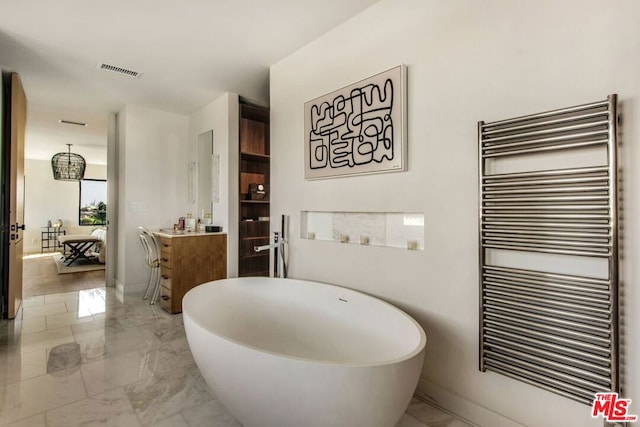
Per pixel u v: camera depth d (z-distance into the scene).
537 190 1.53
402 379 1.37
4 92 3.28
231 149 3.90
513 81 1.62
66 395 1.96
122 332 2.97
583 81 1.42
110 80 3.46
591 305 1.39
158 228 4.43
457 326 1.82
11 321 3.20
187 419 1.76
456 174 1.82
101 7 2.23
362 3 2.22
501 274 1.64
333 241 2.56
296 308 2.48
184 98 4.05
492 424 1.68
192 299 2.22
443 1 1.88
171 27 2.48
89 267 6.22
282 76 3.00
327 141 2.54
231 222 3.91
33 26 2.45
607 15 1.37
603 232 1.38
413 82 2.02
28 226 8.55
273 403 1.42
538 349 1.53
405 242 2.13
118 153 4.61
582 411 1.42
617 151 1.33
